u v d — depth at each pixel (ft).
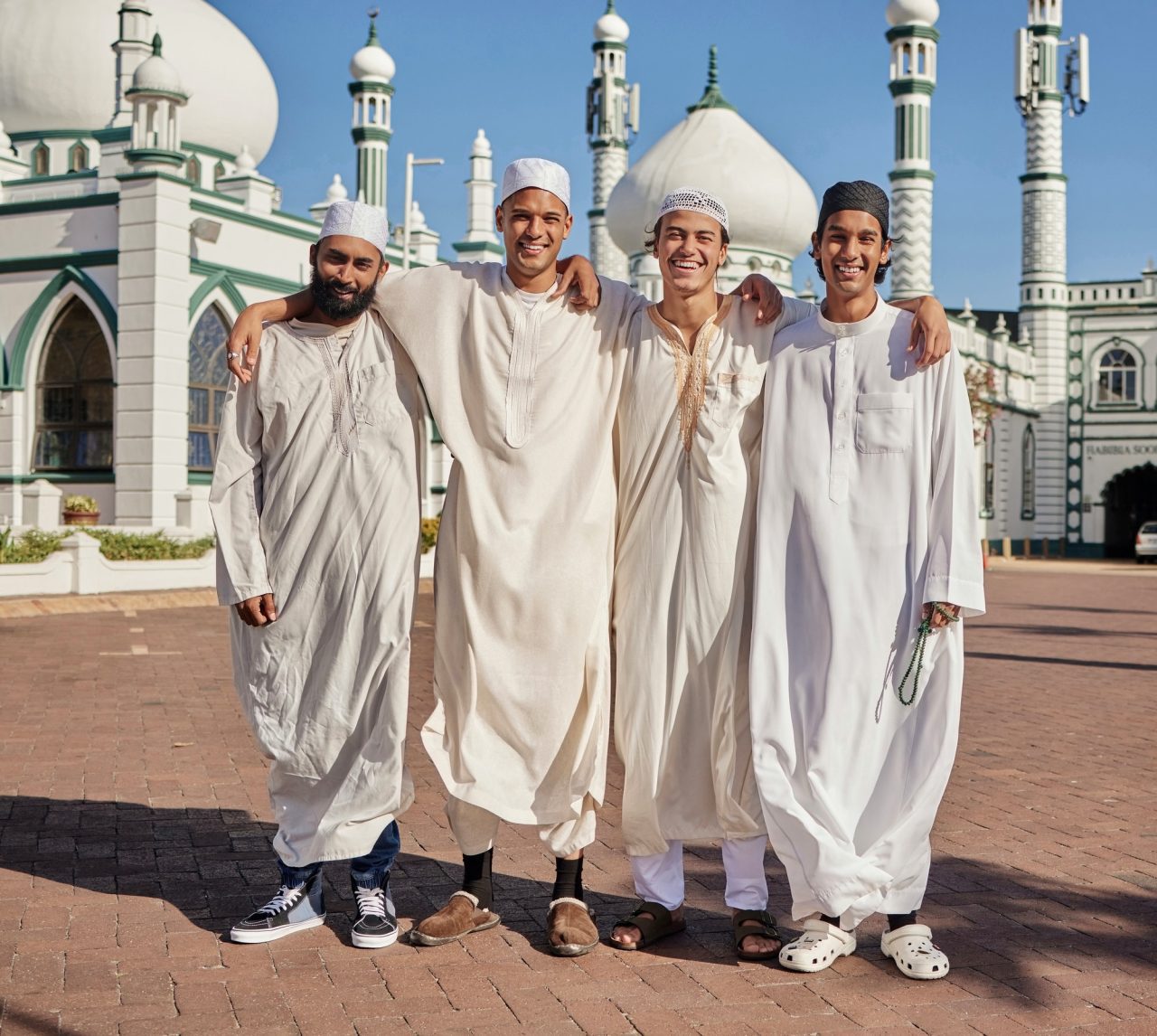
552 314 14.42
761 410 14.37
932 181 120.67
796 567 13.98
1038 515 155.43
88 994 12.60
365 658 14.33
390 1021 12.07
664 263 14.05
